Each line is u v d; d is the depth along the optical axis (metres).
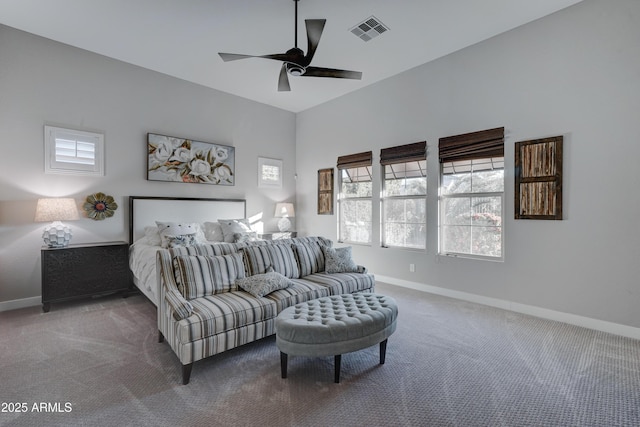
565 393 1.96
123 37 3.65
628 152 2.79
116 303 3.79
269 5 3.03
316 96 5.51
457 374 2.19
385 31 3.48
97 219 4.05
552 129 3.20
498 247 3.68
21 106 3.55
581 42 3.02
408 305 3.69
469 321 3.18
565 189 3.13
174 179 4.73
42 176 3.69
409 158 4.44
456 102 3.95
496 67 3.59
